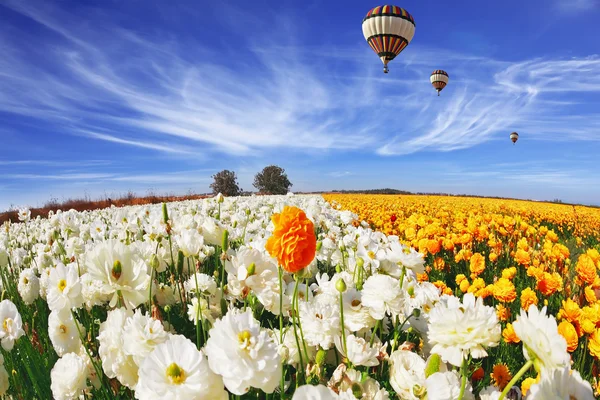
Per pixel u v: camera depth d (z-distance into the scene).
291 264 1.69
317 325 1.88
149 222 4.65
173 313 2.91
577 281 4.51
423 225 8.49
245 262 2.15
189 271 3.11
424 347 2.29
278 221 1.73
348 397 1.24
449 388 1.37
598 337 2.87
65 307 2.06
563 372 1.11
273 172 47.91
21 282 3.23
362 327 2.05
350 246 3.91
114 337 1.66
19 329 2.22
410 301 2.56
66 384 1.89
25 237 6.44
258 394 1.82
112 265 1.81
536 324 1.23
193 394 1.14
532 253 6.21
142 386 1.18
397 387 1.61
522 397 1.68
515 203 30.88
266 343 1.27
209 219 3.19
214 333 1.23
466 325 1.36
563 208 26.55
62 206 21.14
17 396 2.49
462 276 4.96
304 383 1.90
